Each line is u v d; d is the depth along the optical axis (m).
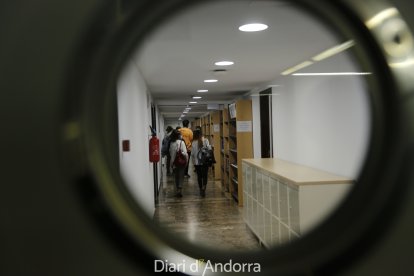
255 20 2.08
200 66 3.56
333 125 2.97
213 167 8.91
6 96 0.99
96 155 1.02
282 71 3.99
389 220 1.10
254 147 5.80
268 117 5.02
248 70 3.88
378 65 1.12
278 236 2.99
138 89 3.53
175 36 2.38
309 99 3.50
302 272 1.06
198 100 7.70
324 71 3.13
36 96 0.99
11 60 0.99
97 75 1.02
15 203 1.00
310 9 1.16
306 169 3.33
